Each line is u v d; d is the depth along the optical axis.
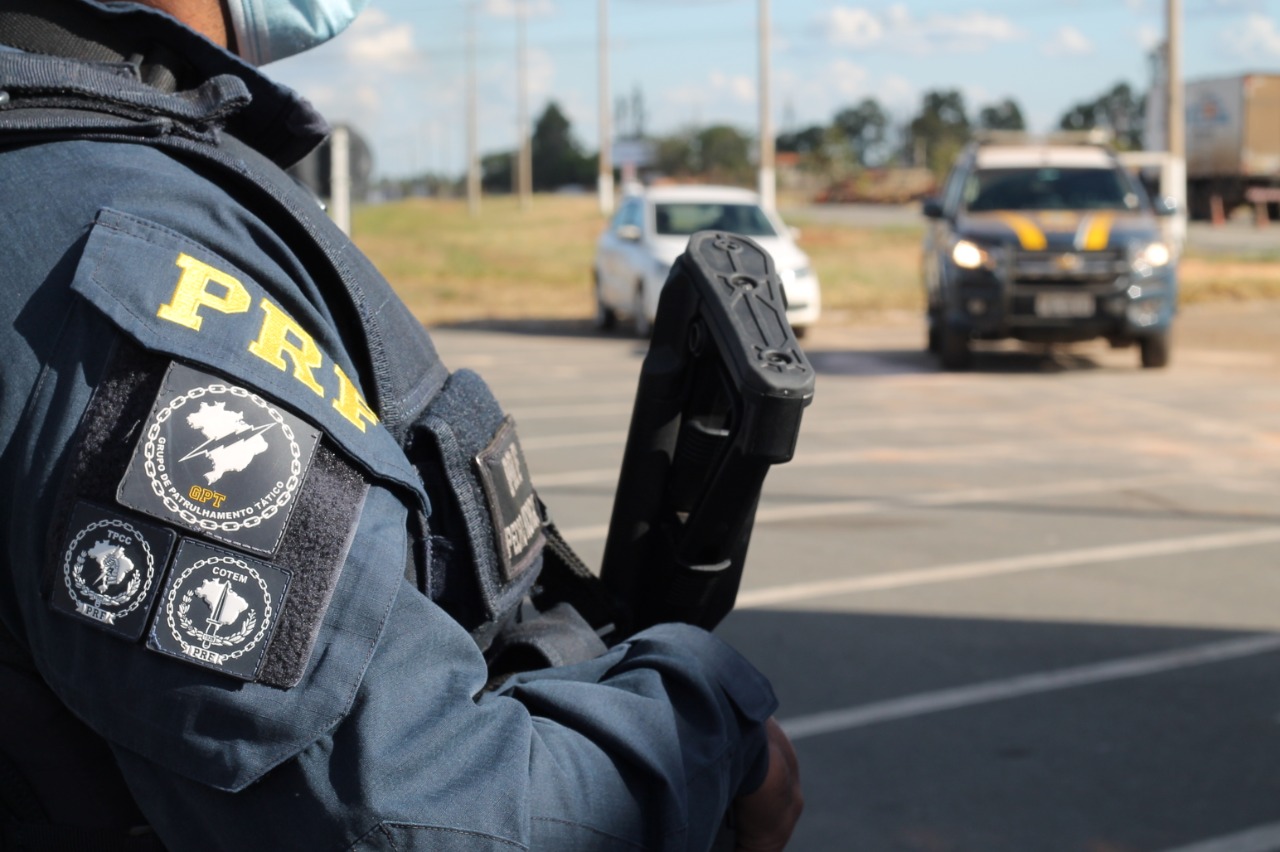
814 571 5.37
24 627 0.76
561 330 16.00
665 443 1.08
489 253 29.77
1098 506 6.56
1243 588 5.16
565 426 8.97
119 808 0.84
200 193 0.78
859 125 92.25
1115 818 3.22
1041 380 11.01
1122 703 3.96
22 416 0.71
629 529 1.10
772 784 0.96
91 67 0.79
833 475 7.29
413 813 0.71
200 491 0.70
